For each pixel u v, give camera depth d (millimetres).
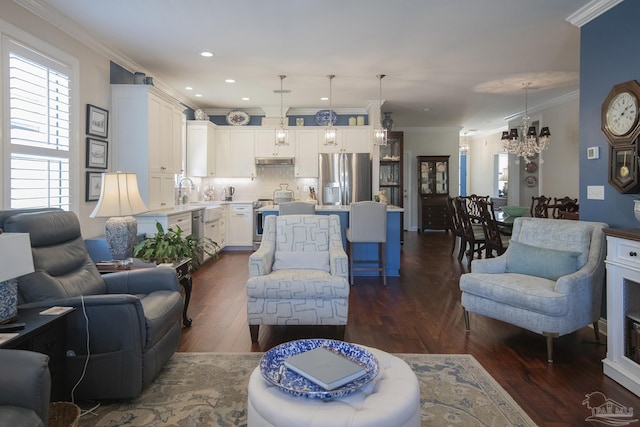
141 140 4559
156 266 2979
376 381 1493
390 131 8352
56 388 1910
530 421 1970
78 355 2062
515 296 2795
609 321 2469
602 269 2908
